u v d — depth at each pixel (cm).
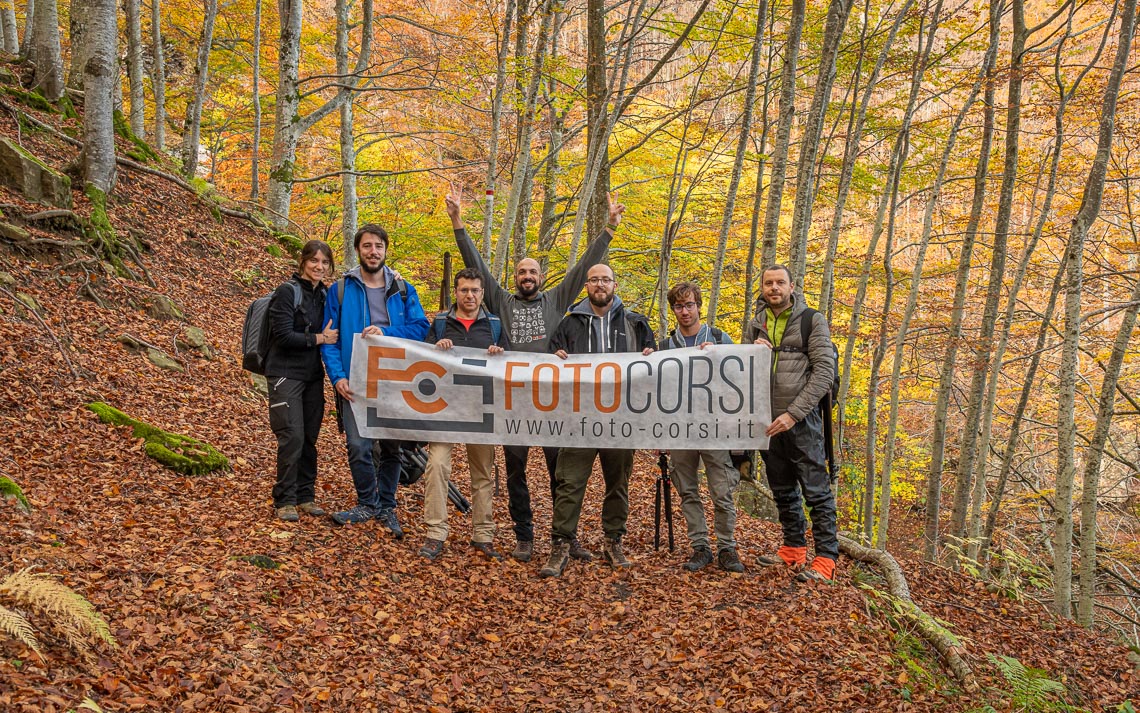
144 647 375
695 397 600
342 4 1574
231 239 1312
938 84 1235
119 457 598
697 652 486
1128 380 1634
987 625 693
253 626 422
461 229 652
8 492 468
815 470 596
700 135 1653
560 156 1950
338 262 1983
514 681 458
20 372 661
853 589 599
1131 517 1608
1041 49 1116
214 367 909
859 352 1800
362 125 2166
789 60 959
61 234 921
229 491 609
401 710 396
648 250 1816
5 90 1183
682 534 742
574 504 604
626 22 1249
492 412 607
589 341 617
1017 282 1167
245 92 2175
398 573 544
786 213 1917
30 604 353
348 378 601
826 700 452
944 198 1505
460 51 1407
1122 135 1099
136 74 1516
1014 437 1246
